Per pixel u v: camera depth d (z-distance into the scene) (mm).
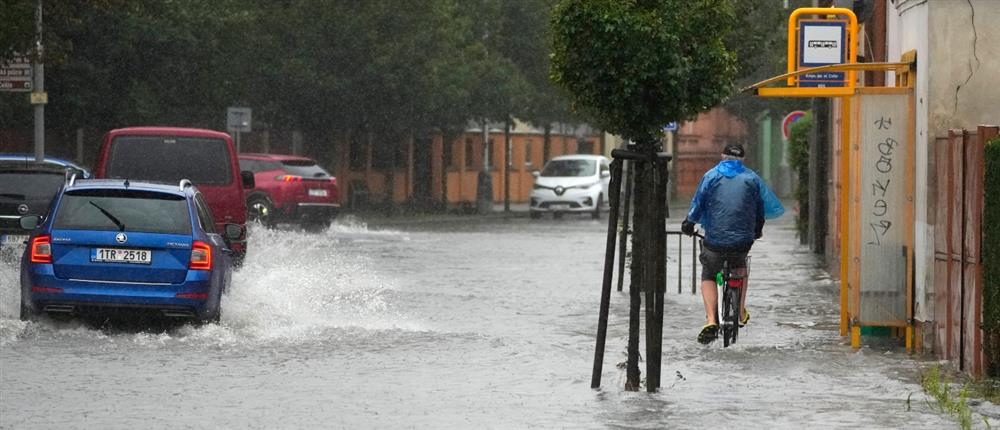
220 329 41375
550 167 144000
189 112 107312
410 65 123812
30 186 59344
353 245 87188
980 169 32656
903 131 38594
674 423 27312
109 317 41719
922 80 37562
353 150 152000
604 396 30766
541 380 33188
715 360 36656
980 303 32875
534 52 151750
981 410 28875
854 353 38062
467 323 45375
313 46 120938
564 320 46688
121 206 41344
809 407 29250
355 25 120750
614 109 30297
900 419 27812
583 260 75312
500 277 63750
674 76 29875
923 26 37375
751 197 39656
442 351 38250
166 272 40875
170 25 101500
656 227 31094
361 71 122500
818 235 81250
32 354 36281
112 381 32250
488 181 151625
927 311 37625
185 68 104062
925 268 37562
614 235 31391
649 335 31266
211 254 41531
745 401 30062
